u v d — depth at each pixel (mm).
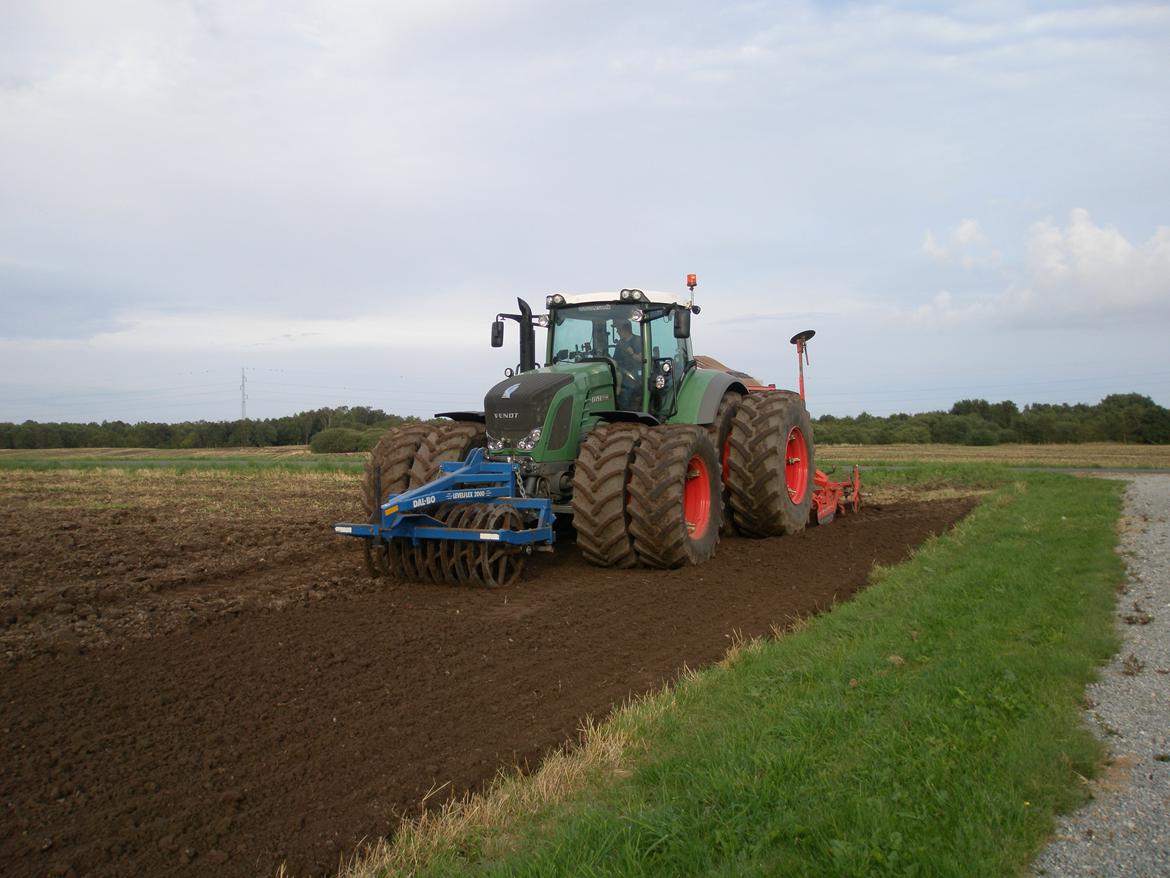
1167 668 5012
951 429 57562
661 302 9359
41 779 3725
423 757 3955
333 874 3000
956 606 6426
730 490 10172
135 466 25906
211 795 3568
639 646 5812
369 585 7539
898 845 2914
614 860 2926
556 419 8344
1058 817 3314
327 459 34812
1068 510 12438
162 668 5215
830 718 4094
